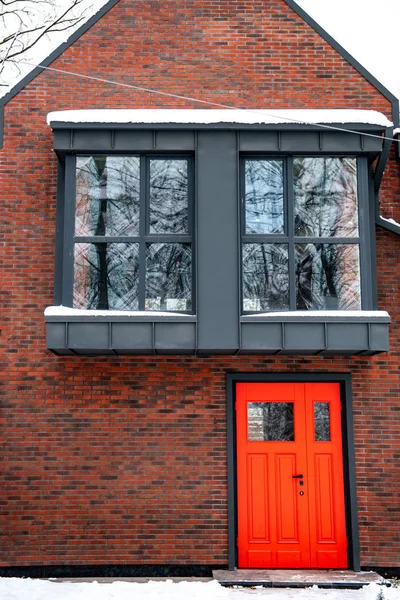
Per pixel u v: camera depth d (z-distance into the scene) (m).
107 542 7.78
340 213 8.03
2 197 8.38
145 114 7.88
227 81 8.62
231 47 8.70
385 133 8.09
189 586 7.23
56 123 7.82
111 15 8.74
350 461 8.05
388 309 8.45
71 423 8.00
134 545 7.78
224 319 7.55
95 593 6.90
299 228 8.02
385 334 7.57
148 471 7.93
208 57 8.66
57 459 7.92
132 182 8.04
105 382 8.10
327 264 7.96
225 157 7.90
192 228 7.93
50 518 7.81
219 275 7.64
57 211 8.22
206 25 8.75
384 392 8.25
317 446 8.20
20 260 8.28
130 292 7.81
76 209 7.94
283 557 7.93
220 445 8.02
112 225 7.94
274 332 7.56
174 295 7.83
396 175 8.94
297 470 8.14
